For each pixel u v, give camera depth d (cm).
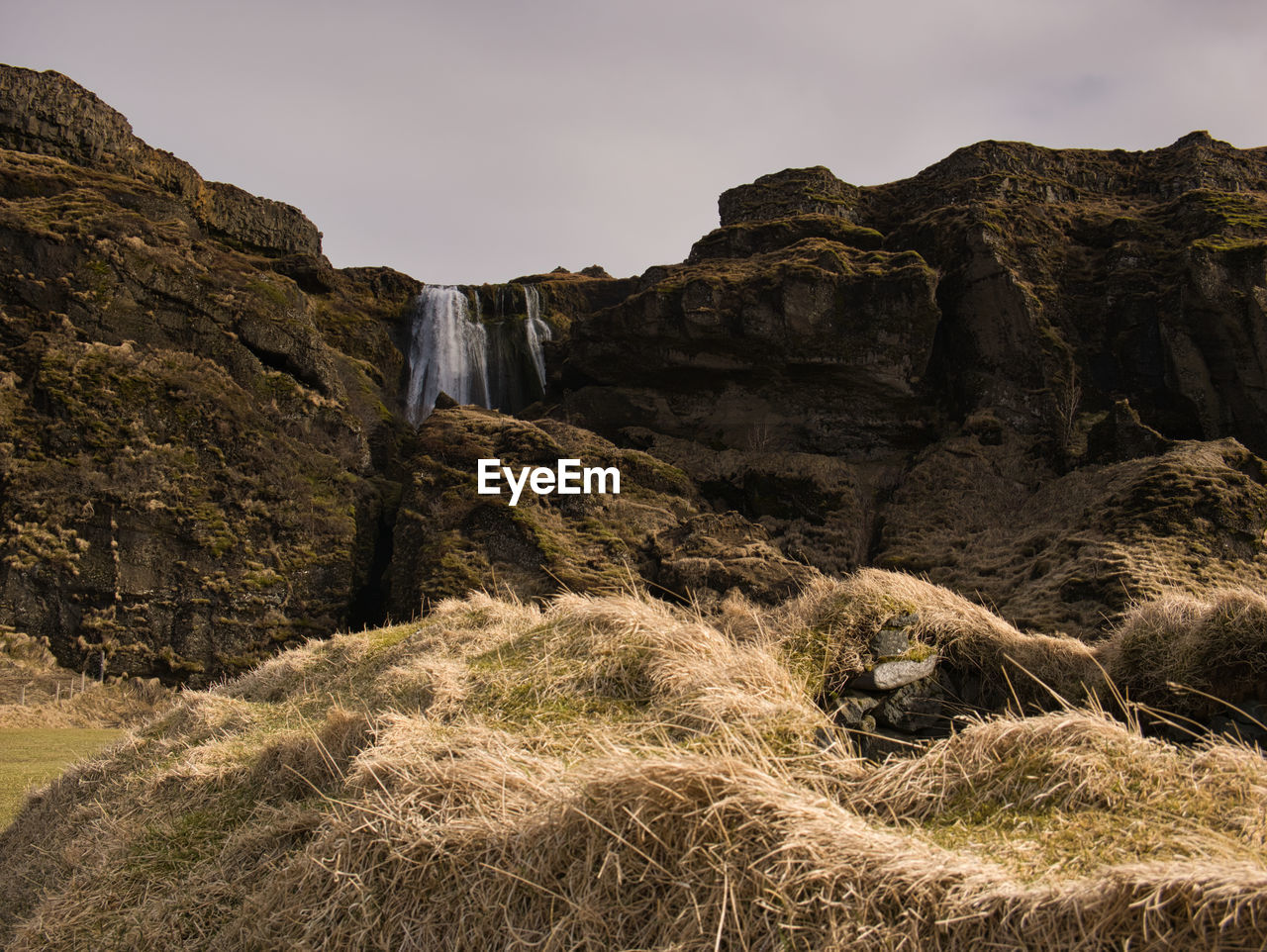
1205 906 298
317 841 438
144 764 678
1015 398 3697
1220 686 598
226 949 416
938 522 3394
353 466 3581
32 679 2612
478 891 387
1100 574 2508
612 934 355
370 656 839
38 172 3553
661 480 3588
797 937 337
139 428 3050
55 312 3134
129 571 2886
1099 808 379
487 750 478
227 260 3809
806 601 684
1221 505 2708
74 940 456
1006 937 319
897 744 591
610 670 554
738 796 375
